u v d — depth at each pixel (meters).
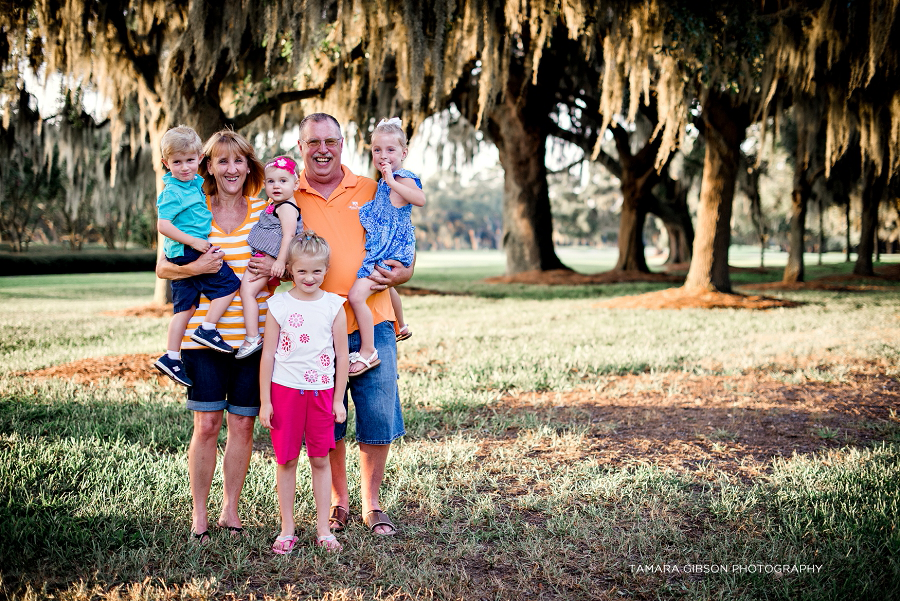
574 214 48.84
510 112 23.88
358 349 3.33
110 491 3.62
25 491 3.55
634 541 3.19
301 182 3.38
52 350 8.26
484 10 11.17
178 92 11.09
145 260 37.31
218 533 3.20
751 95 14.52
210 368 3.13
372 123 17.88
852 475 3.99
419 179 3.39
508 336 9.95
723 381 6.95
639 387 6.59
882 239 46.12
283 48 11.45
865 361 7.86
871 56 11.37
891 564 2.88
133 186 20.52
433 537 3.29
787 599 2.64
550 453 4.63
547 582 2.83
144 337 9.55
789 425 5.34
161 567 2.85
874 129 14.55
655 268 36.31
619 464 4.41
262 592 2.71
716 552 3.04
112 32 11.80
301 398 3.06
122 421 5.08
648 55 11.83
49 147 15.95
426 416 5.50
